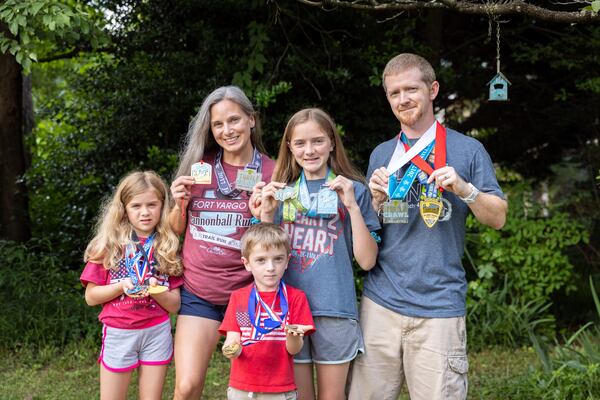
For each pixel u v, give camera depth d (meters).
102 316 3.67
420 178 3.24
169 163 7.79
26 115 10.28
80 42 7.97
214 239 3.55
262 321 3.26
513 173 9.66
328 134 3.38
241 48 7.35
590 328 7.59
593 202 8.33
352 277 3.42
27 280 6.63
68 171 8.44
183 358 3.48
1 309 6.50
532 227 7.05
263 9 7.29
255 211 3.44
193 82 7.52
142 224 3.64
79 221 8.40
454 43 8.72
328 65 7.37
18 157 8.34
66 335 6.53
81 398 5.24
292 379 3.28
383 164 3.45
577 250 8.25
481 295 6.90
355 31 7.70
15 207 8.29
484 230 7.24
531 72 8.66
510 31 7.91
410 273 3.25
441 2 4.32
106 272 3.68
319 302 3.31
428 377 3.22
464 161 3.23
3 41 5.16
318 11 7.39
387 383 3.37
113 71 7.84
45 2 4.98
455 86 8.41
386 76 3.31
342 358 3.30
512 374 5.79
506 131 9.09
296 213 3.39
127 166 8.27
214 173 3.65
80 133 8.48
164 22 7.61
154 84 7.49
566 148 9.13
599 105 8.15
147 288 3.49
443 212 3.24
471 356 6.48
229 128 3.54
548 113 8.41
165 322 3.70
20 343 6.31
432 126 3.32
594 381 4.77
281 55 7.39
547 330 7.13
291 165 3.48
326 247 3.35
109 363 3.62
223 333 3.40
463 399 3.24
